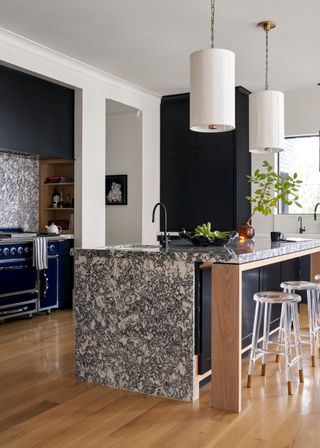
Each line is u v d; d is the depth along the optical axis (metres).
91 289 2.96
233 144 6.28
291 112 6.52
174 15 4.11
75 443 2.17
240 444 2.16
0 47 4.41
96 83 5.61
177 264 2.66
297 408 2.59
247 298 3.47
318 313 3.95
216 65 3.00
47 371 3.21
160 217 6.87
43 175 5.86
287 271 4.39
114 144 6.68
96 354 2.96
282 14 4.08
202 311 2.72
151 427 2.34
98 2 3.86
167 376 2.71
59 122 5.26
